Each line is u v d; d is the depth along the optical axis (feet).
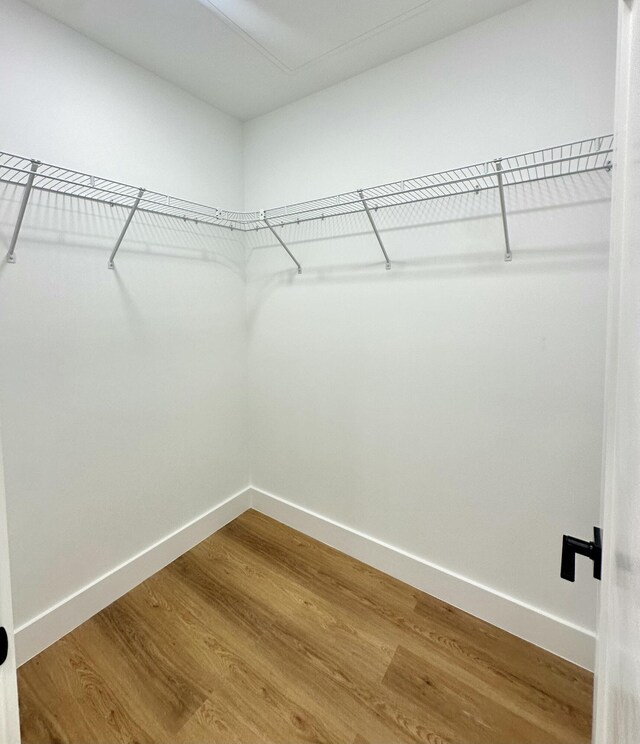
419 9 4.52
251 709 4.21
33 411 4.76
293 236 6.89
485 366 5.09
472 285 5.08
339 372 6.59
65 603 5.16
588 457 4.49
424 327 5.55
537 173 4.48
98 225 5.30
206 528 7.31
